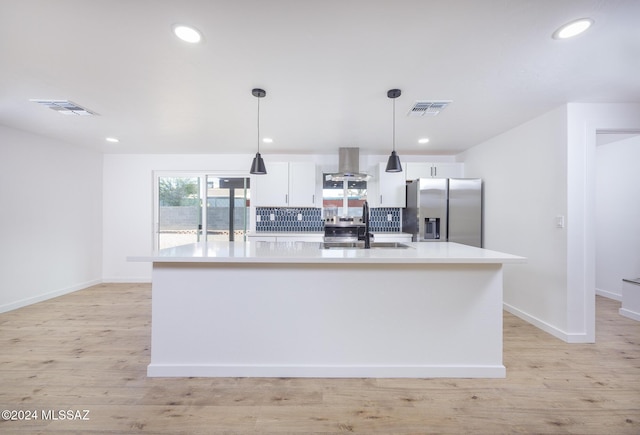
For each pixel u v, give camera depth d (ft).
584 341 8.36
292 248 7.82
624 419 5.24
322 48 5.69
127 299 12.53
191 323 6.70
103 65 6.34
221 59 6.10
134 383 6.34
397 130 11.24
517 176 10.68
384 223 16.05
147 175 15.64
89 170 14.67
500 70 6.53
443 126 10.69
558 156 8.79
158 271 6.70
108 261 15.57
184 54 5.91
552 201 9.04
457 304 6.72
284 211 16.10
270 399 5.83
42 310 11.10
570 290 8.43
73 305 11.70
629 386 6.24
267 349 6.73
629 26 4.94
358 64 6.29
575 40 5.37
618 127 8.44
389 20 4.85
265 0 4.39
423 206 13.08
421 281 6.73
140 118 9.86
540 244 9.52
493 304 6.72
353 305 6.75
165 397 5.86
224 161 15.75
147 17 4.78
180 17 4.79
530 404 5.66
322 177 16.05
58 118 9.89
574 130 8.45
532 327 9.55
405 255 6.44
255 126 10.77
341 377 6.66
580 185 8.45
